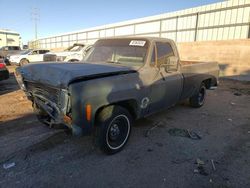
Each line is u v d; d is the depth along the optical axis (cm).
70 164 343
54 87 315
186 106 680
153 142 423
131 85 367
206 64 641
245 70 1407
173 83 477
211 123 537
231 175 322
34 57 1912
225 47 1516
